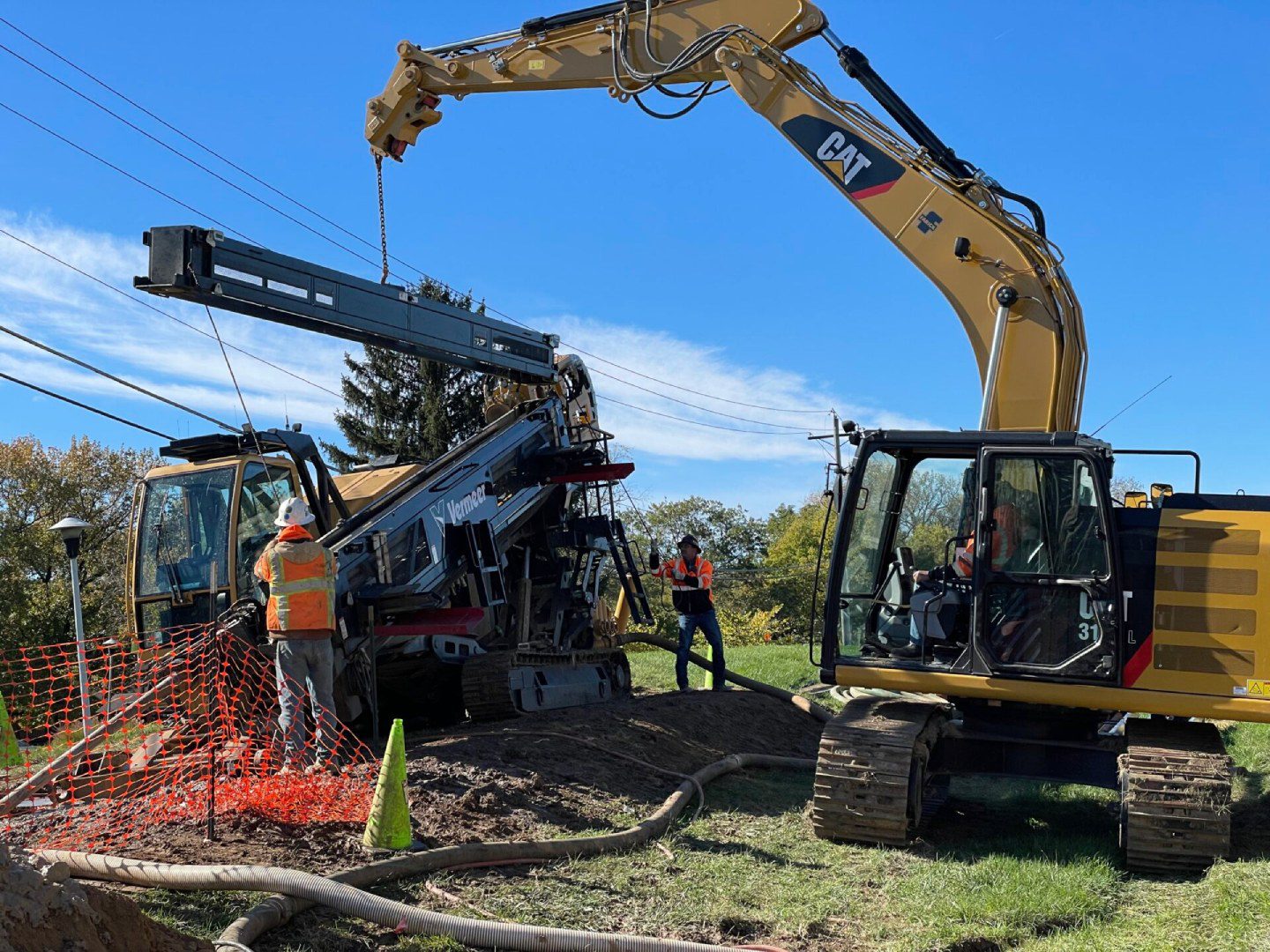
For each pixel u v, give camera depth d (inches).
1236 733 443.8
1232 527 280.1
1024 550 292.5
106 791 287.0
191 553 386.9
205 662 332.8
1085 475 288.5
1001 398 324.5
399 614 382.9
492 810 273.3
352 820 250.4
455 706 458.6
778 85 360.5
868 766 288.5
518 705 426.9
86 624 1405.0
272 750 305.7
